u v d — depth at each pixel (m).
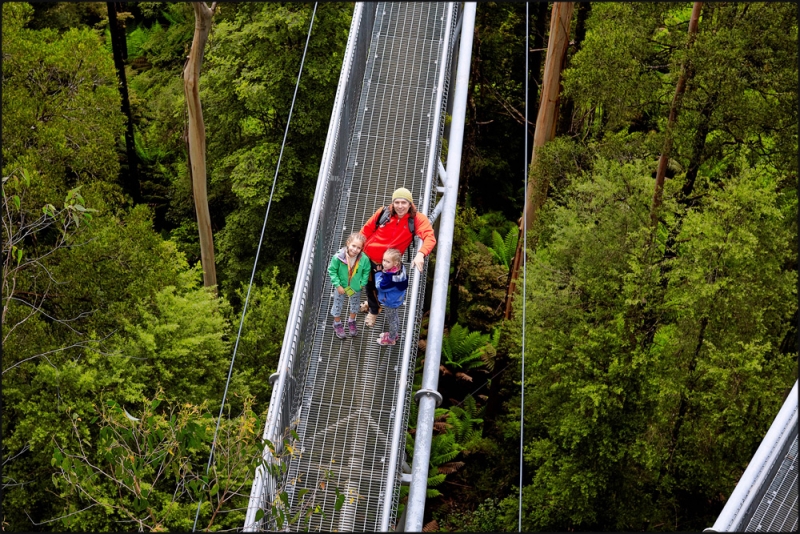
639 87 18.36
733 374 17.31
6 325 15.76
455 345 24.42
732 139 18.88
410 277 11.23
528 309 19.16
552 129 21.56
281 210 24.78
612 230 18.48
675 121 17.97
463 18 14.91
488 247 27.45
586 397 18.33
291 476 9.61
